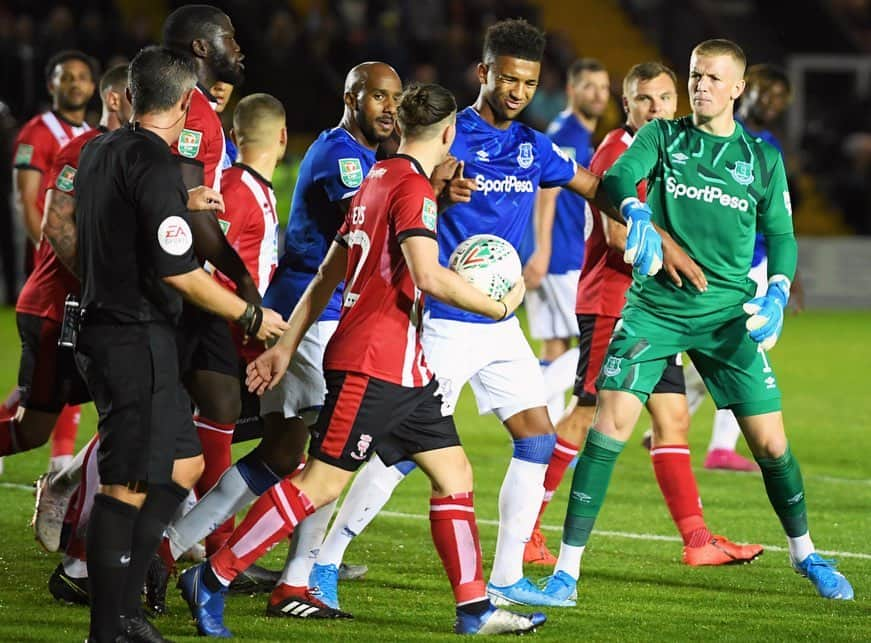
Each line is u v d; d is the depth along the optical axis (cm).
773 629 1452
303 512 1354
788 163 7081
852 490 2325
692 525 1794
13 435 1825
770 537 1966
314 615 1472
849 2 8169
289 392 1545
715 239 1546
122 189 1264
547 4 7856
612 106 6600
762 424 1574
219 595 1369
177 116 1316
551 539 1941
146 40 5812
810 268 6316
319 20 6372
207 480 1625
